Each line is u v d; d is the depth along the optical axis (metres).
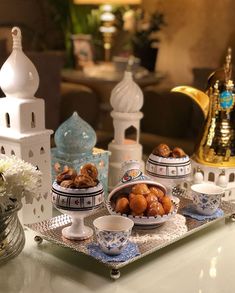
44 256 0.94
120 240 0.85
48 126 3.00
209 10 3.20
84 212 0.91
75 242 0.94
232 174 1.27
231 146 1.27
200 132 1.31
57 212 1.19
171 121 2.87
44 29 4.40
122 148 1.33
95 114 3.50
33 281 0.85
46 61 2.88
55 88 2.99
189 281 0.85
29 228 1.00
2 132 1.06
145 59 3.55
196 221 1.06
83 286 0.83
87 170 0.99
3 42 3.20
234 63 2.99
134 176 1.05
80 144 1.19
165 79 3.56
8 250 0.88
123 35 3.90
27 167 0.89
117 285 0.83
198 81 2.50
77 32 4.12
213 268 0.90
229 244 1.02
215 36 3.20
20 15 4.22
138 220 0.97
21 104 1.03
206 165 1.26
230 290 0.82
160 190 1.04
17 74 1.04
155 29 3.50
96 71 3.51
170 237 0.97
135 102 1.32
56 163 1.20
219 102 1.25
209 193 1.09
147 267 0.90
